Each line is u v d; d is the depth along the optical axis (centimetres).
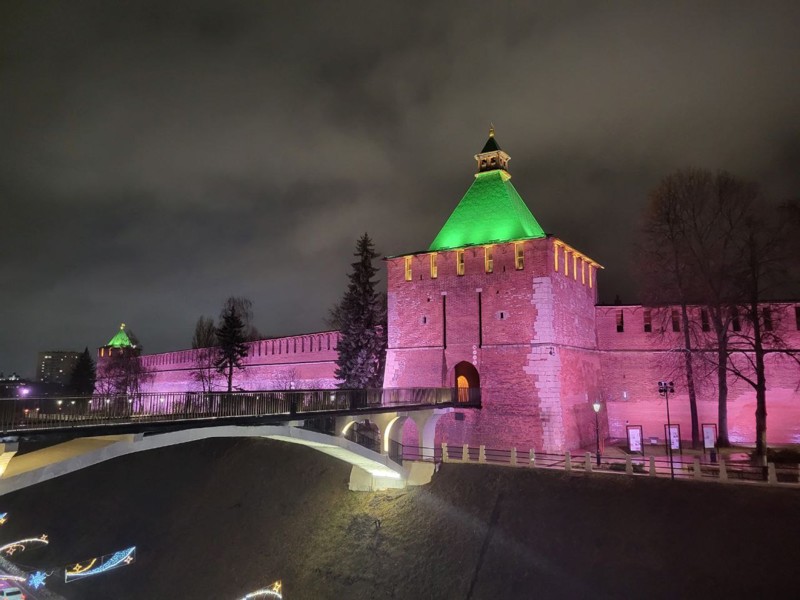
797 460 2767
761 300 3403
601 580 2078
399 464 2958
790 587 1861
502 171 3834
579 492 2455
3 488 1390
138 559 3488
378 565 2584
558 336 3325
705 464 2628
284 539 3070
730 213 3253
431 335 3653
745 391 3509
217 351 5681
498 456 3228
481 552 2381
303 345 5125
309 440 2231
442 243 3812
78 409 1537
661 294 3512
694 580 1973
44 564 3694
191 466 4169
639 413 3775
